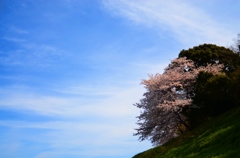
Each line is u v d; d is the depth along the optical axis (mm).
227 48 42219
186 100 32062
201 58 41188
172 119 33844
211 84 29922
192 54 41719
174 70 37094
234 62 38312
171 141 29094
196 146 21984
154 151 28062
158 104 33250
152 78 35625
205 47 43031
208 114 31234
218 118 27766
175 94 34531
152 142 35531
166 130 34812
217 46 43562
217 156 17578
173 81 34656
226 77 29984
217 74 32375
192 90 34750
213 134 21953
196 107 32125
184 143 25766
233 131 19797
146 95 35656
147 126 34844
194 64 41125
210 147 20047
